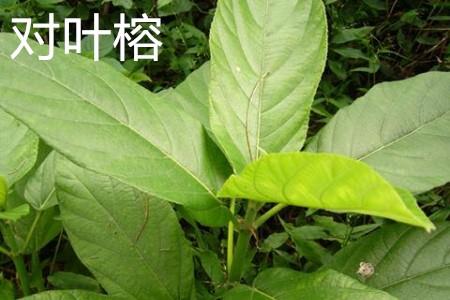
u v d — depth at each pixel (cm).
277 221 105
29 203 74
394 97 70
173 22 136
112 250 66
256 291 59
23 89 55
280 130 64
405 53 138
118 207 67
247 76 65
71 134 54
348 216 87
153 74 131
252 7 65
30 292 79
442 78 71
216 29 64
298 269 89
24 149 71
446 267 65
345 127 68
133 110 59
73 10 136
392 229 69
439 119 68
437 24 141
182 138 60
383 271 67
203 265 75
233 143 62
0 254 89
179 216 86
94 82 58
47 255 92
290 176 46
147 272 66
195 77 79
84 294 61
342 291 55
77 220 66
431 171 65
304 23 66
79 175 67
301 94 65
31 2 130
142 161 57
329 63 127
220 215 60
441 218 78
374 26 143
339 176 42
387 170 65
